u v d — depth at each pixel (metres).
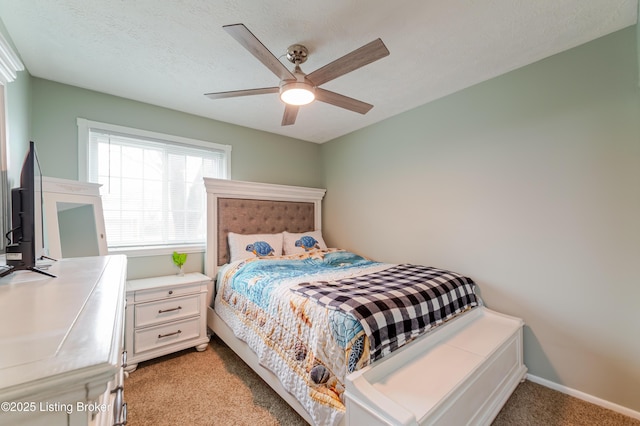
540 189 2.09
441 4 1.51
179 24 1.66
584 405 1.82
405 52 1.96
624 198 1.75
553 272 2.03
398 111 3.03
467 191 2.52
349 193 3.74
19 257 1.14
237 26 1.25
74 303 0.77
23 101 1.99
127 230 2.71
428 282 2.06
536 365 2.10
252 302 2.16
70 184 2.00
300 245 3.42
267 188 3.47
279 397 1.91
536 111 2.11
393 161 3.16
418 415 1.15
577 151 1.93
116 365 0.50
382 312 1.54
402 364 1.54
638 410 1.69
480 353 1.67
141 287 2.32
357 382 1.26
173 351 2.44
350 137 3.72
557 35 1.80
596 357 1.84
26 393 0.41
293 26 1.67
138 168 2.77
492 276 2.35
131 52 1.94
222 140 3.27
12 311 0.70
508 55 2.02
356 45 1.87
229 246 3.08
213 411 1.77
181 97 2.63
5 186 1.51
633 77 1.72
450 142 2.63
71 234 2.01
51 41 1.80
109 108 2.57
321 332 1.52
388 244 3.23
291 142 3.92
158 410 1.78
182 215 3.04
